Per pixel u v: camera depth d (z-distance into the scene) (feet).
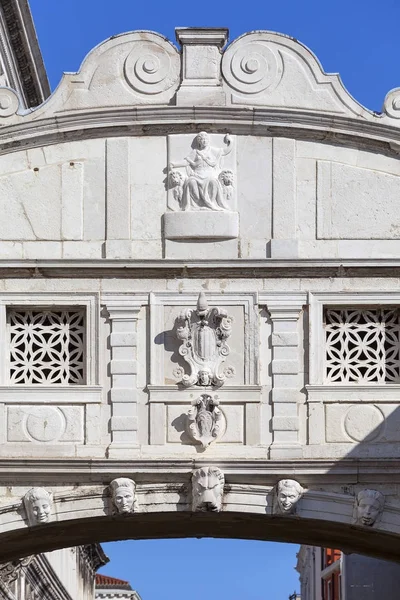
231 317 91.20
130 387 90.68
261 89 92.89
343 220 92.07
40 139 92.84
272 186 92.32
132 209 92.32
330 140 92.79
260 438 89.97
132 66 93.30
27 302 91.35
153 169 92.73
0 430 90.17
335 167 92.63
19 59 138.51
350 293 90.99
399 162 92.63
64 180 92.73
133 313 91.25
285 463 89.15
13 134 92.48
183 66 93.09
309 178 92.48
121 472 89.40
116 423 90.17
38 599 163.63
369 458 89.10
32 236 92.22
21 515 89.66
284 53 93.20
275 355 90.63
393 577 151.94
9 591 141.79
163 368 90.79
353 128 92.22
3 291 91.40
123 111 92.43
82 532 96.12
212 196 92.12
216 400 89.86
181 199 92.22
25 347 91.76
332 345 91.56
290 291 91.20
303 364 90.79
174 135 92.99
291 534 97.76
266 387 90.63
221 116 92.43
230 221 91.76
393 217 92.07
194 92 92.73
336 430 89.97
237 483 89.81
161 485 89.76
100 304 91.35
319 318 90.94
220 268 90.94
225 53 93.15
